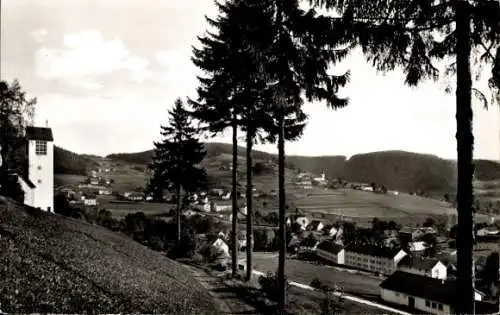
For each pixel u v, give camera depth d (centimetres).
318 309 2069
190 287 1848
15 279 1023
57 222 2494
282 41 1341
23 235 1642
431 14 973
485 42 992
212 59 2219
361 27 1006
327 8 1048
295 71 1452
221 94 2239
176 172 3775
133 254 2275
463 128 935
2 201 2566
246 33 1379
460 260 928
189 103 2459
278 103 1468
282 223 1678
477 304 3856
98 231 2866
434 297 4556
